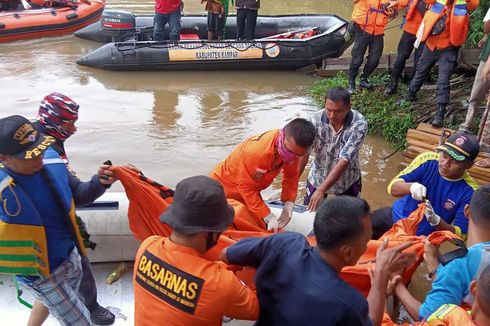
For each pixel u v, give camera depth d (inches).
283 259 81.0
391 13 299.7
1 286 143.8
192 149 256.1
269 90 347.9
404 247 90.1
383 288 88.0
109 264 155.4
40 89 328.2
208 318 77.4
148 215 121.0
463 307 92.9
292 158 122.8
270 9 589.0
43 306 116.6
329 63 374.9
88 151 249.6
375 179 231.9
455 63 253.9
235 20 446.0
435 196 133.1
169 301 78.2
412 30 288.5
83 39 449.4
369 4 299.1
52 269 104.9
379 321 85.8
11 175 97.1
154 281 79.5
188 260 77.9
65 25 452.1
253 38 403.9
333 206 77.4
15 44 425.4
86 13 471.2
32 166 96.6
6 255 101.1
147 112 301.1
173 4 382.3
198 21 438.0
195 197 75.7
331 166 165.2
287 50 378.9
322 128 159.8
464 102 273.6
